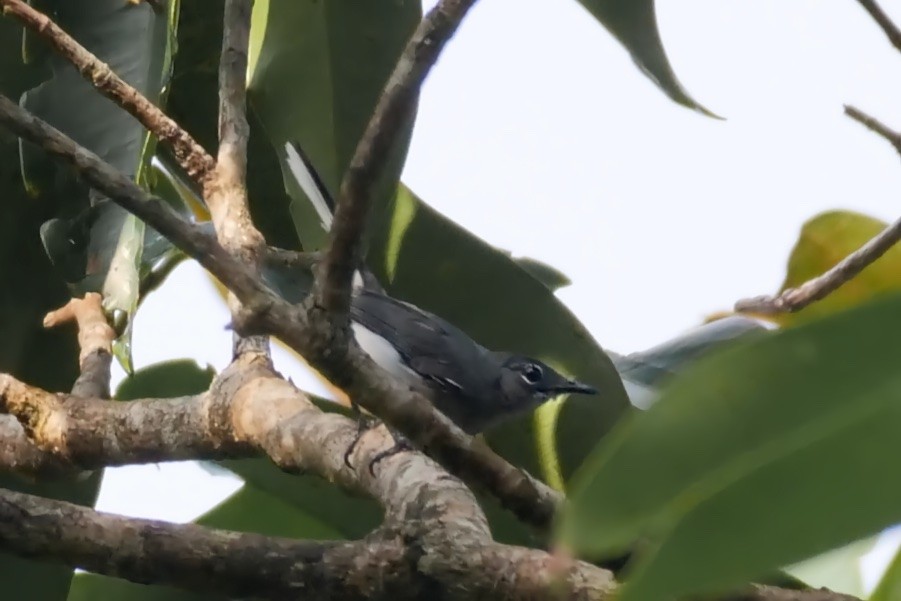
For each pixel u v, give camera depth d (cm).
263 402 479
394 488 395
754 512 147
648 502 149
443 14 339
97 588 573
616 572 336
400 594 361
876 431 149
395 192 586
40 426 502
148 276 665
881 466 147
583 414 651
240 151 549
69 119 547
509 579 348
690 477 150
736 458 150
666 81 572
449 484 386
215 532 382
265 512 608
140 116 509
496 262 657
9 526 377
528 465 667
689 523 147
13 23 599
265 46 617
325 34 611
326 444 443
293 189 663
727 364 155
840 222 675
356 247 373
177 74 643
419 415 377
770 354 154
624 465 151
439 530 363
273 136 612
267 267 641
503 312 656
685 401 153
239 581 372
